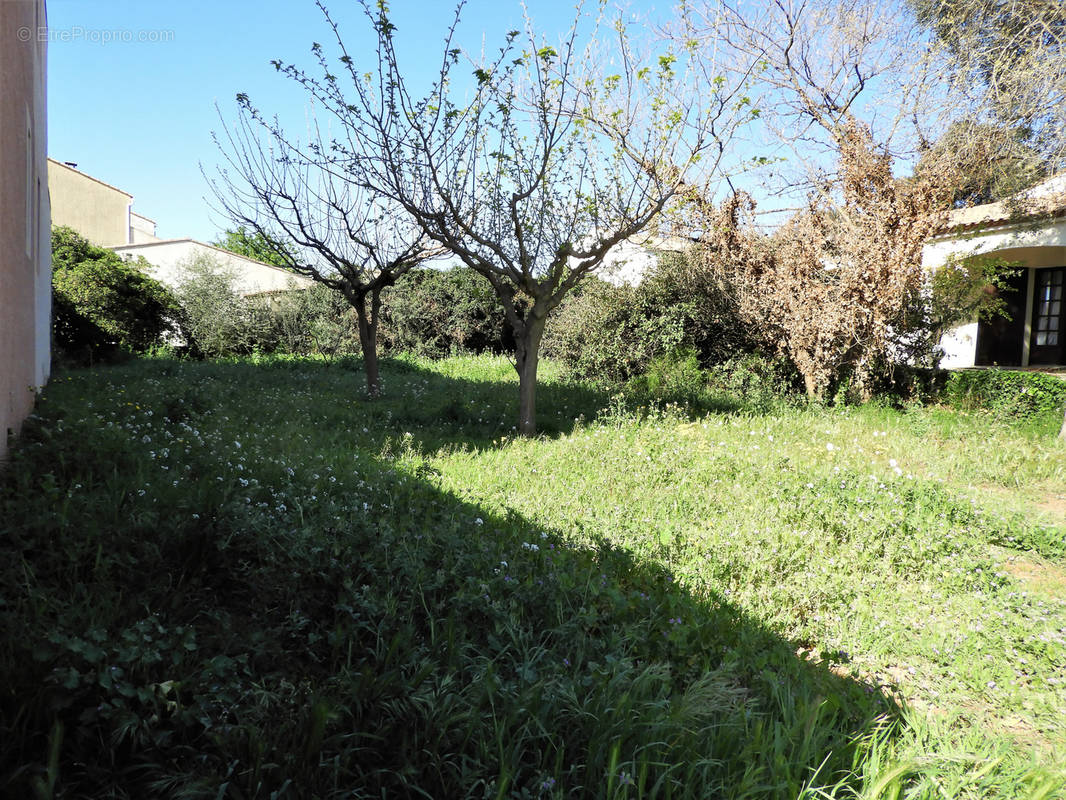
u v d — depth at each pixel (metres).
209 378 13.23
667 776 2.14
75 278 18.20
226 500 3.93
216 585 3.19
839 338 11.84
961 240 13.81
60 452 4.71
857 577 4.62
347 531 3.72
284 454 6.23
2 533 3.26
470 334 21.05
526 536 4.62
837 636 3.79
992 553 5.29
